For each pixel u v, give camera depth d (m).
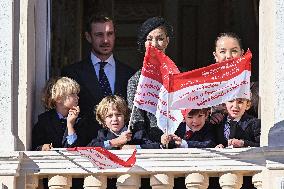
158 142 19.34
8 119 19.11
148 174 18.95
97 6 25.05
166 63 18.95
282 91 19.08
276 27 19.19
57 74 20.75
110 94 19.97
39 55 19.88
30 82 19.41
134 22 25.28
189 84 18.84
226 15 24.94
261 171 18.86
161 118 18.91
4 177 18.75
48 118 19.44
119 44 25.16
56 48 23.36
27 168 18.94
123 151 18.89
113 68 20.11
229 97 18.88
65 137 19.36
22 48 19.27
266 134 19.03
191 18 25.23
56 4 23.42
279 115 19.03
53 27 23.23
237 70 18.88
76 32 24.44
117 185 18.94
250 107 19.67
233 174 18.91
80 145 19.44
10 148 19.02
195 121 19.30
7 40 19.23
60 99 19.39
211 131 19.42
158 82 18.95
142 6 25.56
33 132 19.44
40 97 19.72
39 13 19.91
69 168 18.95
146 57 18.94
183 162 18.92
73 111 19.31
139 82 18.95
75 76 19.98
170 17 25.33
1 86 19.16
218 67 18.88
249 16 24.52
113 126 19.27
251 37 24.33
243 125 19.39
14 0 19.31
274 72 19.12
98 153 18.78
